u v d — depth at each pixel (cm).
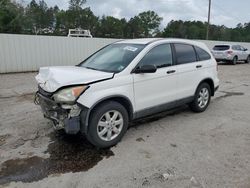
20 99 734
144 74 443
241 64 2014
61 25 7544
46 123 516
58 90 366
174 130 482
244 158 373
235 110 619
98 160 370
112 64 452
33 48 1396
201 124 516
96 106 389
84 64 504
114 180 320
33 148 407
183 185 309
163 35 8038
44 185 312
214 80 614
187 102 551
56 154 388
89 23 7594
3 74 1288
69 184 313
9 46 1312
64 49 1512
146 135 458
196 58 571
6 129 487
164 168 346
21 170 345
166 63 493
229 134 464
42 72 447
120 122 418
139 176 328
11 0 4309
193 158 373
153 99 465
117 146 413
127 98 419
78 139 439
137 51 456
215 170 341
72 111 366
